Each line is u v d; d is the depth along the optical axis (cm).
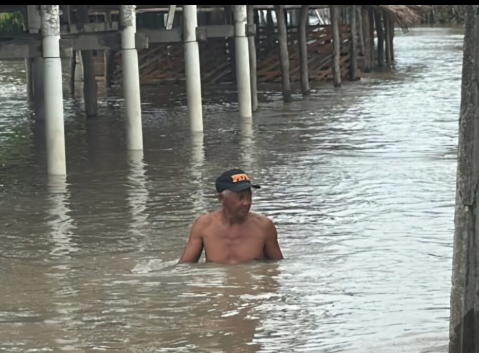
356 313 580
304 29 2230
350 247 771
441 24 5509
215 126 1666
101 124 1756
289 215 919
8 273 712
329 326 554
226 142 1462
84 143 1496
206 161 1280
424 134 1502
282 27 2078
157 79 2616
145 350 520
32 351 522
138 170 1220
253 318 572
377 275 672
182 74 2620
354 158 1273
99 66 2727
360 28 2836
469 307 414
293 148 1381
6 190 1101
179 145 1441
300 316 572
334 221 886
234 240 680
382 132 1537
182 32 1571
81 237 848
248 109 1788
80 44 1356
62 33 1359
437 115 1753
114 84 2598
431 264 709
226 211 676
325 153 1323
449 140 1429
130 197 1039
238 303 600
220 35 1741
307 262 707
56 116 1189
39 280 686
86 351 519
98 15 2658
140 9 2228
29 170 1240
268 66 2600
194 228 686
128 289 645
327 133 1540
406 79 2595
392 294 621
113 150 1405
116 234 858
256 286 635
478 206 408
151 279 668
